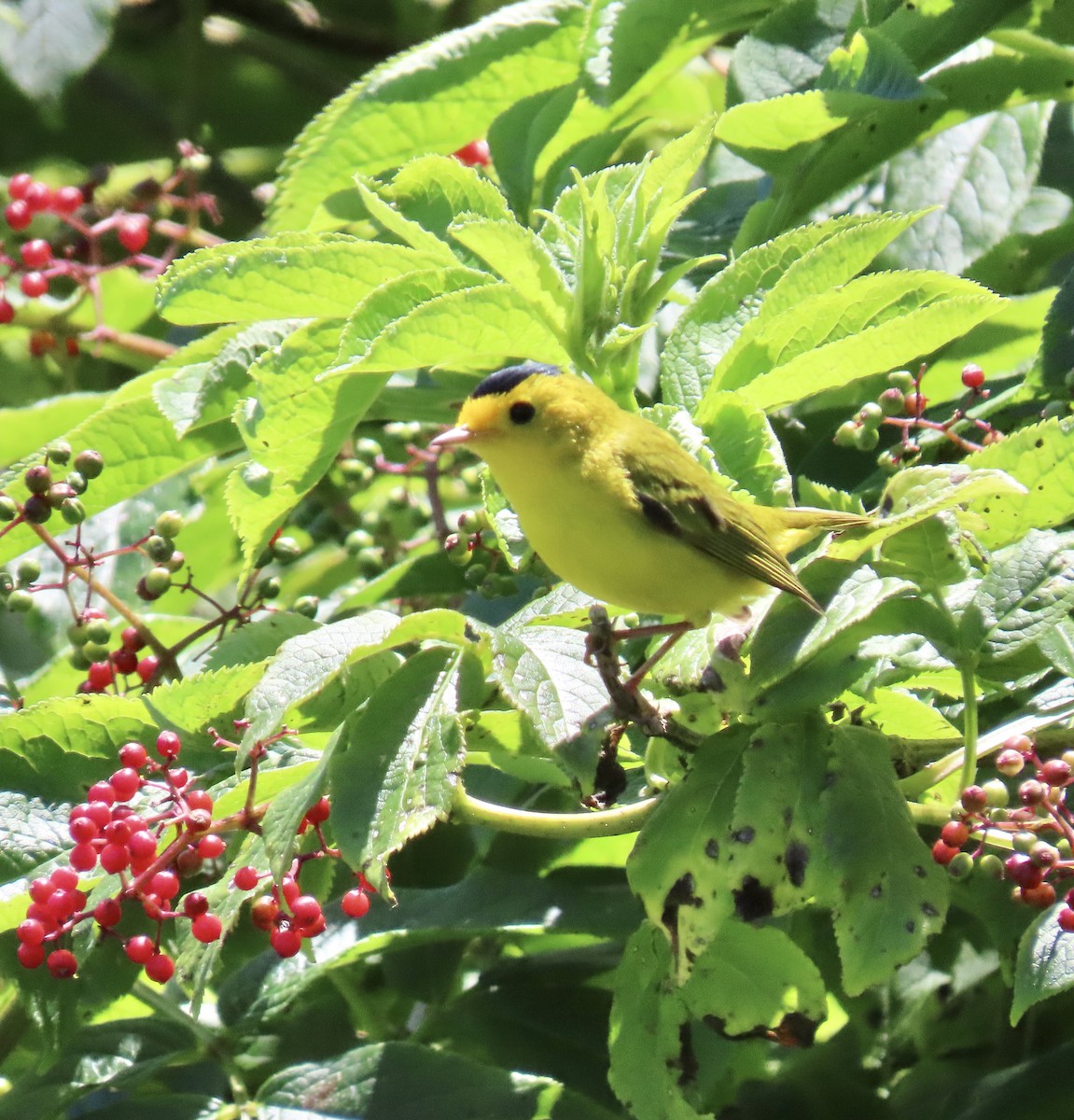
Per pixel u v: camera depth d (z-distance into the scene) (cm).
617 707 708
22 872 782
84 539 1123
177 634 1028
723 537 809
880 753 708
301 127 1894
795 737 707
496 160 1085
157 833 739
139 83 1833
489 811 732
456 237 796
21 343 1443
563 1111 792
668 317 1099
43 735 805
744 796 691
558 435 817
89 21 1331
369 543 1148
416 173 936
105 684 889
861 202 1113
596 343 859
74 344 1160
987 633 704
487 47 1059
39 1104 847
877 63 955
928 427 888
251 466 872
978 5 1037
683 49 1108
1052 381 943
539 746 777
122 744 812
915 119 1055
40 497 882
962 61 1097
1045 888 688
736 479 849
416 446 1191
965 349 1036
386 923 892
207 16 1727
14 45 1320
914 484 723
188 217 1198
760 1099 989
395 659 801
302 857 726
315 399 853
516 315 828
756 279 886
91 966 801
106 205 1194
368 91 1055
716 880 685
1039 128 1120
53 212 1134
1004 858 839
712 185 1189
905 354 820
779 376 838
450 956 955
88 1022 896
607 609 888
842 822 689
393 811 690
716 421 853
